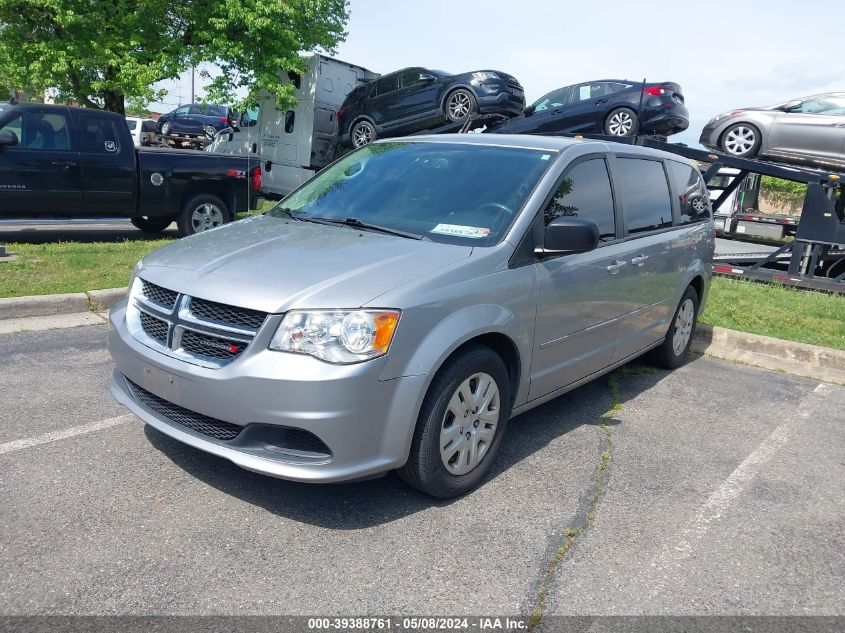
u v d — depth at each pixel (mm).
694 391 5695
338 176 4766
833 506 3828
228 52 16703
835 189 10016
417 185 4332
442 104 13320
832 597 3002
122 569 2838
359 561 3010
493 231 3861
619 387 5680
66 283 7023
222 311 3201
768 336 6961
